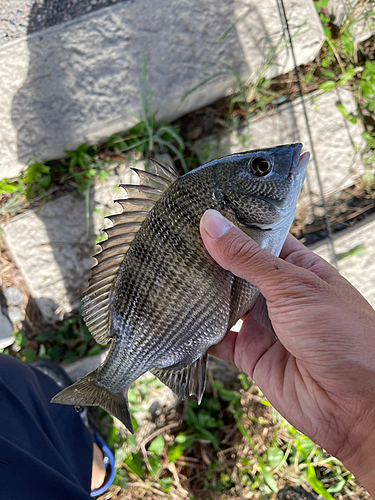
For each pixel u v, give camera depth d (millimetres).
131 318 220
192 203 208
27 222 381
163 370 235
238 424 366
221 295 218
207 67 376
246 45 379
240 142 389
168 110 383
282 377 251
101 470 351
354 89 407
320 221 400
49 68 370
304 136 396
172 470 373
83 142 378
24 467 249
